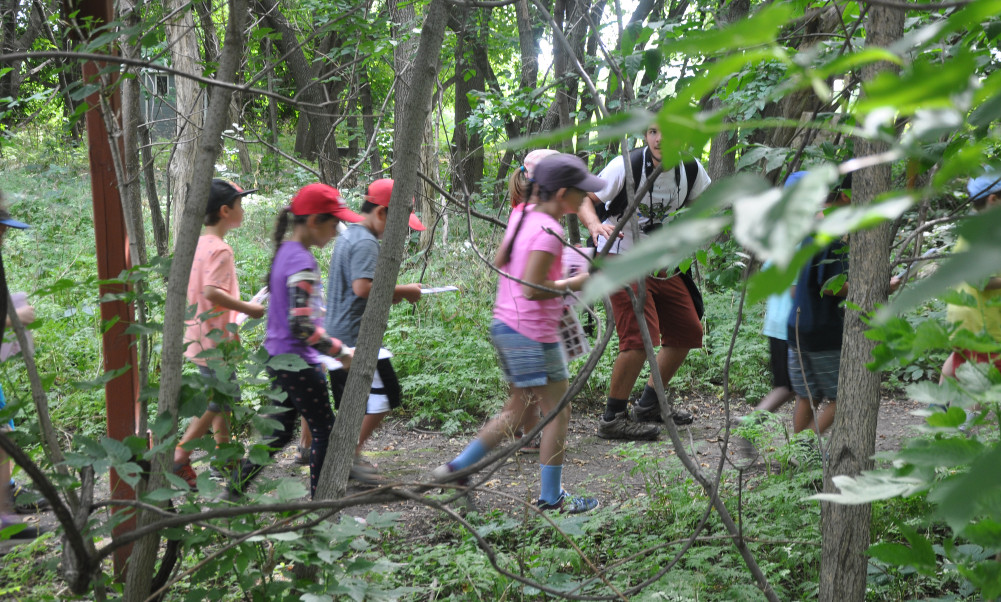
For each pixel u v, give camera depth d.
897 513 3.26
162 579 2.29
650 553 3.40
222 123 2.11
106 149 2.66
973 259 0.33
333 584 2.28
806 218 0.39
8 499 3.49
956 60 0.41
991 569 1.27
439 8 2.23
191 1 2.53
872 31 1.77
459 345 6.69
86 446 1.98
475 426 5.88
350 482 4.51
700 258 2.54
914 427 1.27
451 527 3.89
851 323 2.04
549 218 3.73
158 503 2.16
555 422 4.00
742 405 6.20
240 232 10.26
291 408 3.86
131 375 2.74
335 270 3.97
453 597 3.07
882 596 2.96
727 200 0.43
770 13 0.42
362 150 13.70
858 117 0.61
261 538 2.01
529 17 7.49
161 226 6.72
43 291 2.15
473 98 8.05
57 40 2.87
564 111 6.18
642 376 6.48
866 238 2.01
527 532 3.54
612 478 4.53
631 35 2.05
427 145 9.03
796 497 3.60
